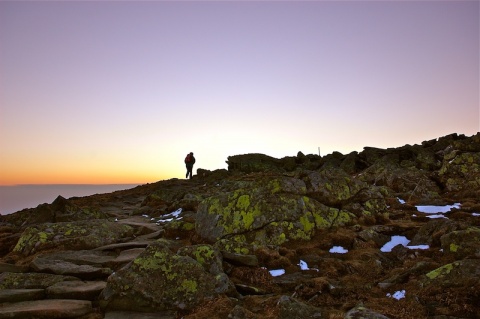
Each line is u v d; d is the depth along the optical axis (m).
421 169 31.12
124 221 22.69
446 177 26.83
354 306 9.58
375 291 10.59
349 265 12.75
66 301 10.38
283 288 11.51
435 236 14.05
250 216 16.08
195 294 10.34
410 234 15.99
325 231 16.52
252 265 12.72
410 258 13.09
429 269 11.16
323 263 13.13
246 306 10.02
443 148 39.34
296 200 17.08
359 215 18.48
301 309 9.20
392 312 9.01
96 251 15.47
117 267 13.59
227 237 15.63
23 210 30.19
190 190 33.03
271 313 9.27
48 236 16.72
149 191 41.16
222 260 12.67
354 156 43.88
